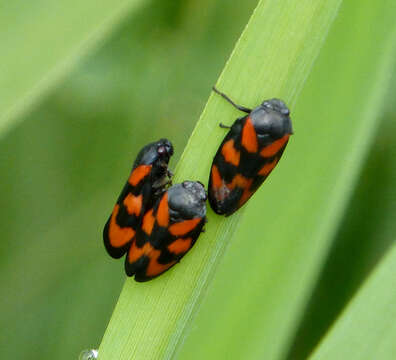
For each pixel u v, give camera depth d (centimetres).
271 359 14
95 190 17
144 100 17
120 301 14
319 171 14
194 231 14
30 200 17
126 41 17
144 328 14
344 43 14
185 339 14
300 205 14
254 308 14
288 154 14
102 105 17
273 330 14
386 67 14
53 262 17
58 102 17
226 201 14
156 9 17
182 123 17
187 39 17
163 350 14
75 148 17
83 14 13
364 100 14
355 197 16
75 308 17
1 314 17
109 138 17
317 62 14
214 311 14
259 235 14
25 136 17
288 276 14
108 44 17
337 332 13
